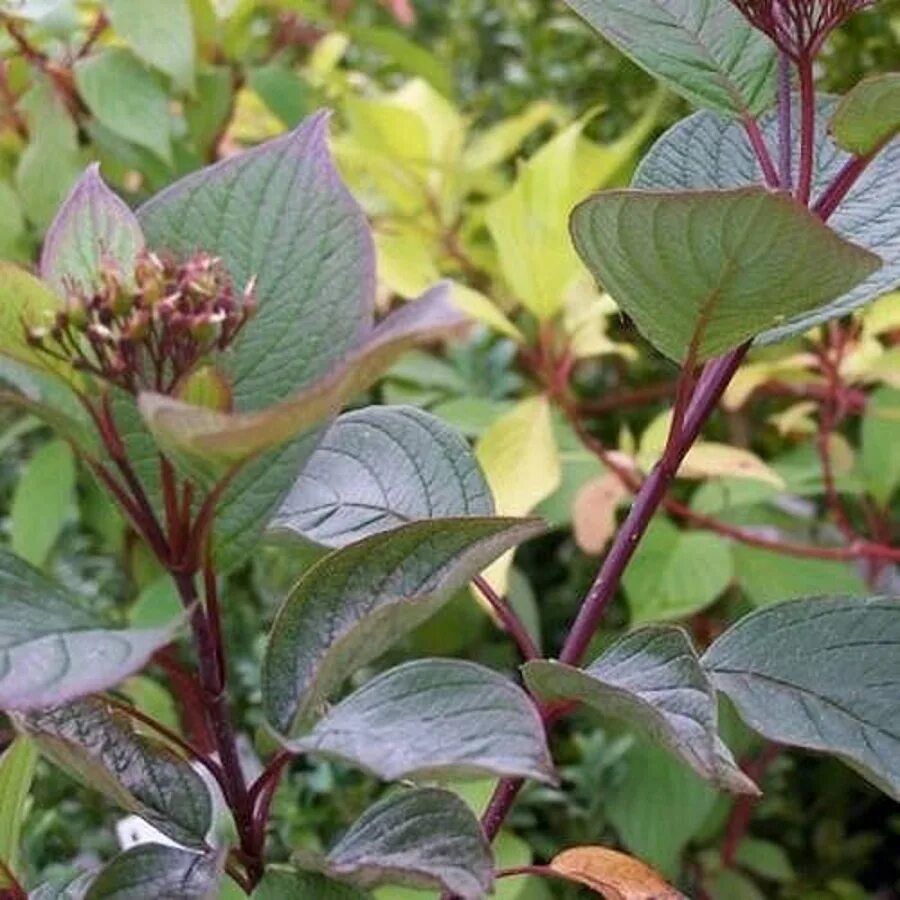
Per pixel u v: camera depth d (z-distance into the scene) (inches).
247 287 11.1
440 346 29.8
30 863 20.3
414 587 12.0
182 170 25.5
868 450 24.9
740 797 23.8
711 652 13.7
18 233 24.1
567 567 28.5
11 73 25.6
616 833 24.1
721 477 24.1
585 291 24.3
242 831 12.0
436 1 41.0
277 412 9.3
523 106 32.6
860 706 13.1
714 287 12.1
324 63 30.0
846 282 11.7
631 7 13.9
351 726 10.8
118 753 12.2
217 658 11.5
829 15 12.4
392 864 11.1
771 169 13.6
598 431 29.3
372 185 29.3
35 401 10.7
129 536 25.8
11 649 9.8
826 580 23.5
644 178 15.1
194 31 24.9
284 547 15.3
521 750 10.1
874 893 27.5
